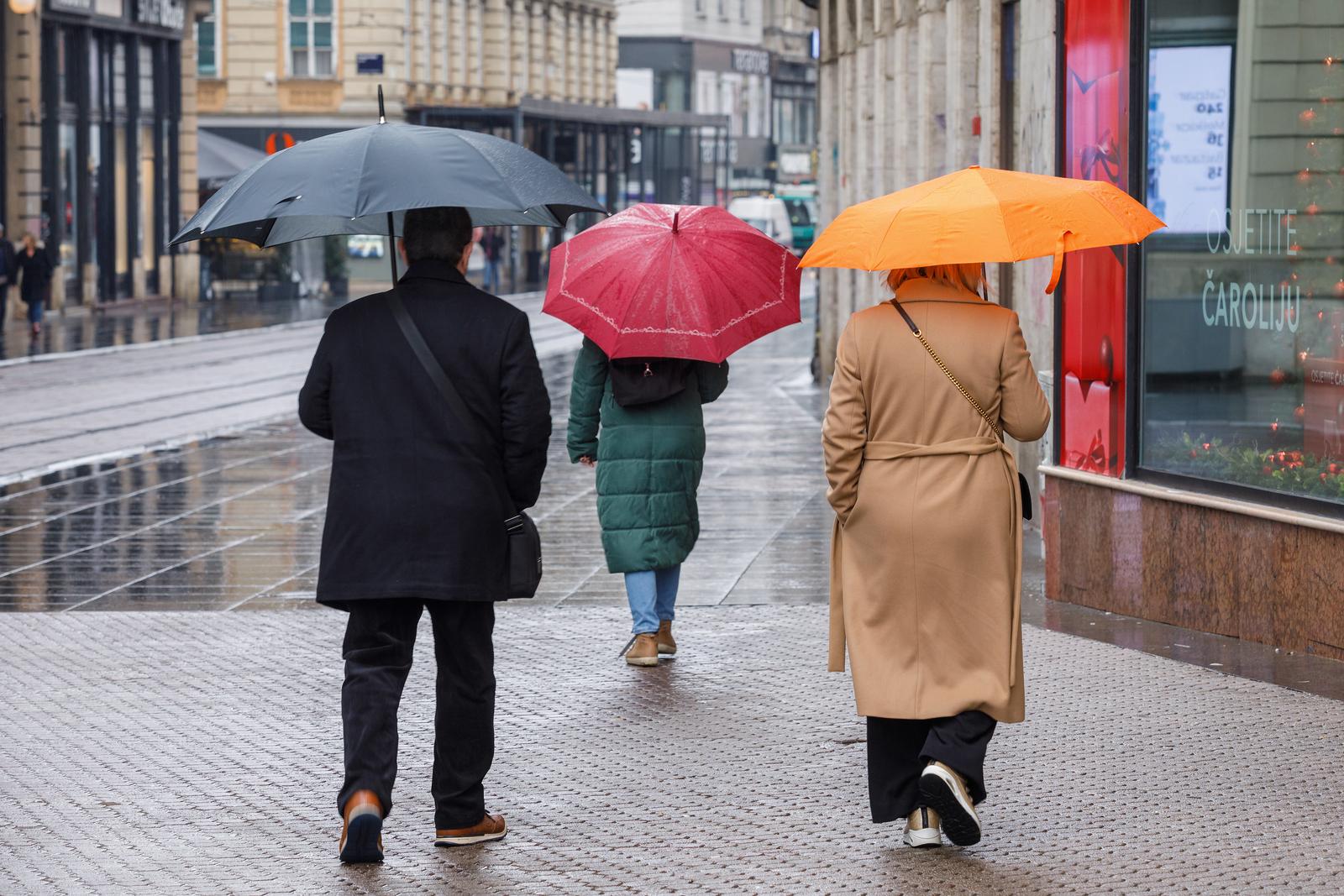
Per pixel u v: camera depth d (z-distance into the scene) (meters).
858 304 27.67
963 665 6.87
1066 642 10.63
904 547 6.90
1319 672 9.73
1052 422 12.28
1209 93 10.96
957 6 18.39
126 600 12.38
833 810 7.44
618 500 10.23
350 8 67.50
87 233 51.72
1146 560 11.29
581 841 7.05
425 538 6.81
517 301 61.72
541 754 8.36
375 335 6.92
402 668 6.98
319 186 6.57
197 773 8.05
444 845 7.00
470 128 73.94
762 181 126.31
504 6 79.44
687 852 6.90
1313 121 10.17
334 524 6.88
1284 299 10.36
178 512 16.67
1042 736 8.52
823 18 32.31
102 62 53.22
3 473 19.47
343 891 6.47
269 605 12.16
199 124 68.25
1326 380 10.05
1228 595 10.70
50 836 7.12
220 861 6.82
